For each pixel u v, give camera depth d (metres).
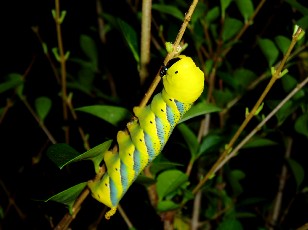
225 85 0.52
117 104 0.53
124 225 0.55
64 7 0.63
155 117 0.33
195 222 0.51
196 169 0.50
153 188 0.39
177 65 0.31
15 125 0.64
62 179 0.39
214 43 0.50
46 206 0.41
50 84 0.61
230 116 0.52
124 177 0.34
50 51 0.61
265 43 0.44
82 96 0.57
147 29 0.34
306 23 0.40
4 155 0.64
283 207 0.57
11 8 0.65
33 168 0.53
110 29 0.55
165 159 0.38
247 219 0.56
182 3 0.45
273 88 0.47
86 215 0.56
